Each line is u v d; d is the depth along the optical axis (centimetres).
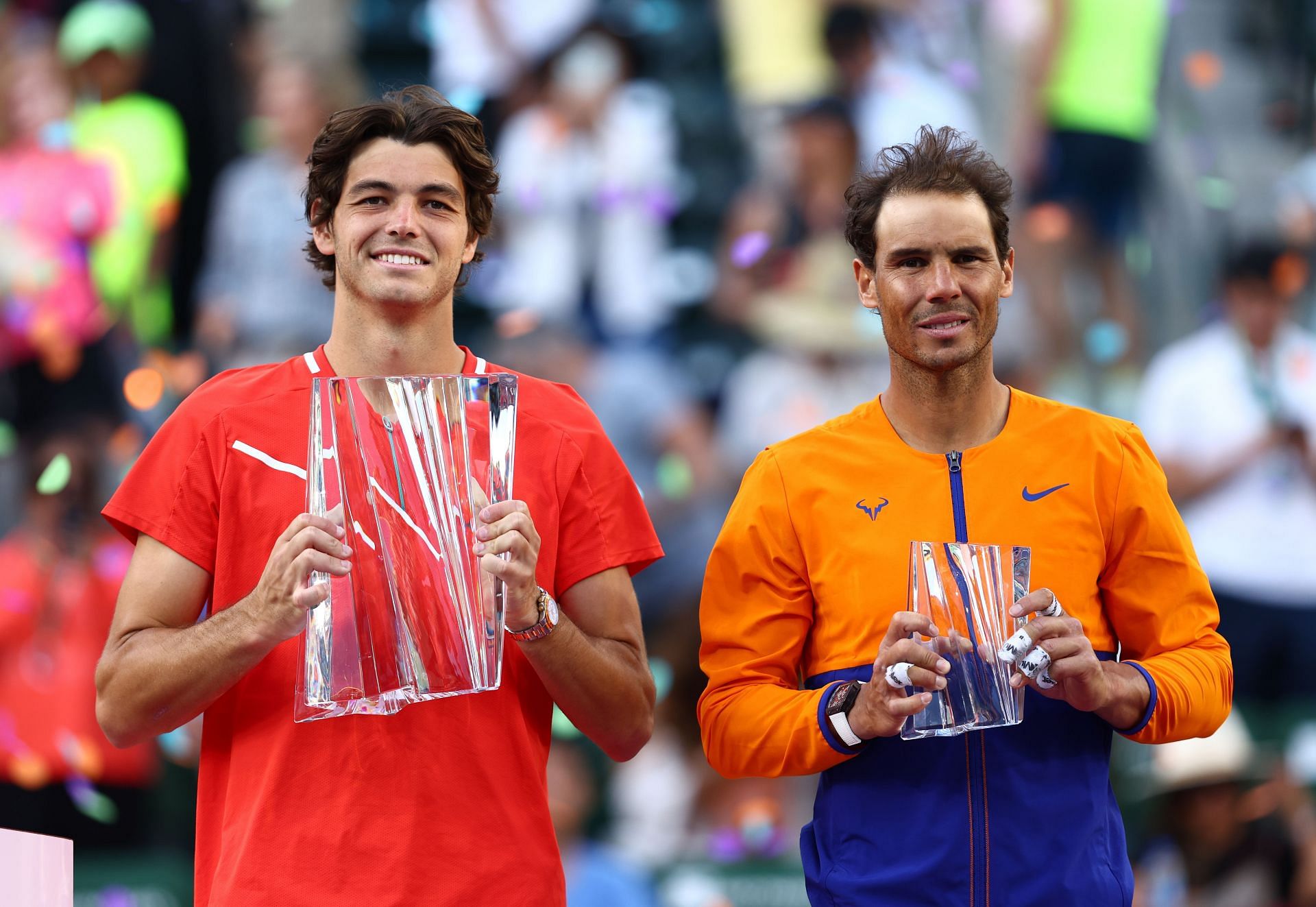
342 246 887
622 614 909
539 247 2353
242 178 2275
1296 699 2041
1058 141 2370
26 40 2325
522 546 811
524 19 2420
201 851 873
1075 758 870
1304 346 2133
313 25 2466
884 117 2350
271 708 859
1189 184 2462
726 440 2233
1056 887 848
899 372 903
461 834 846
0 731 1756
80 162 2239
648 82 2483
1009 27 2384
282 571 798
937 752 869
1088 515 885
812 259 2297
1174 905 1748
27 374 2158
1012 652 813
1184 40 2653
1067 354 2298
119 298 2239
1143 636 892
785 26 2497
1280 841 1762
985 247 873
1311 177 2547
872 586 880
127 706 842
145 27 2347
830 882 877
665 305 2361
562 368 2238
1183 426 2102
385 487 829
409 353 888
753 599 915
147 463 884
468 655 822
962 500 888
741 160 2520
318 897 829
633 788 1816
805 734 864
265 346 2189
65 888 784
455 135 897
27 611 1783
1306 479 2077
